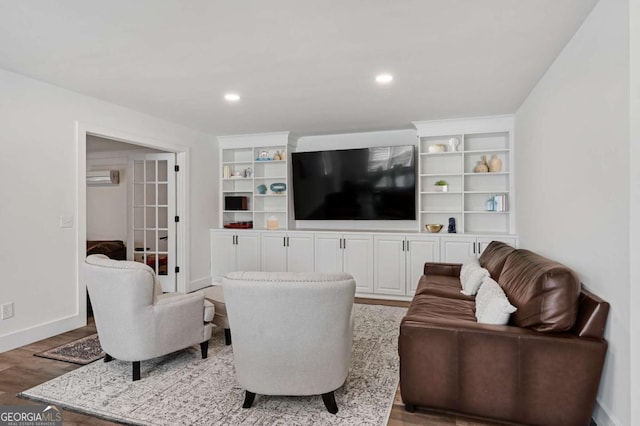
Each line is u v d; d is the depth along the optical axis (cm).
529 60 280
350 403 228
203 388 246
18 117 312
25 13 211
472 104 401
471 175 493
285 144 561
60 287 347
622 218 178
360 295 511
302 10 209
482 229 499
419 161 503
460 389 208
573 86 241
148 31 234
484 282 300
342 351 214
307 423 206
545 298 203
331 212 555
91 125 375
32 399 231
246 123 494
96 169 684
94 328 365
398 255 492
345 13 213
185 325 274
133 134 427
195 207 539
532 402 197
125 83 333
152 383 253
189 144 524
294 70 301
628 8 170
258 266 558
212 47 258
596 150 206
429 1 201
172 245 515
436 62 285
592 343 188
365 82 330
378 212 532
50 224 338
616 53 183
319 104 400
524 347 197
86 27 229
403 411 221
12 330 309
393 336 346
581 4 204
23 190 316
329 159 549
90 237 698
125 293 247
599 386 199
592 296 201
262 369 210
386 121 480
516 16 216
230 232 569
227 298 208
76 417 213
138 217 530
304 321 201
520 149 411
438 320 220
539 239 327
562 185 263
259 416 213
